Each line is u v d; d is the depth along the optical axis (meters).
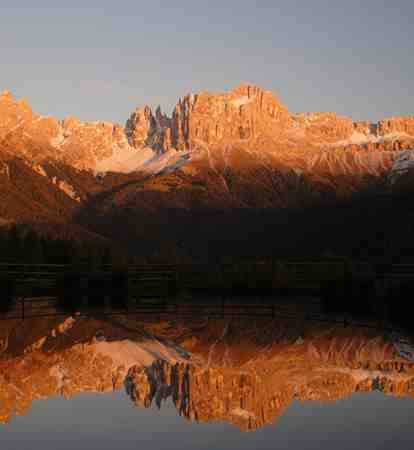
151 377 18.88
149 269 51.41
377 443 12.08
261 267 50.91
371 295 39.09
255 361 21.33
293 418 14.11
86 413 14.70
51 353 23.20
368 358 21.64
